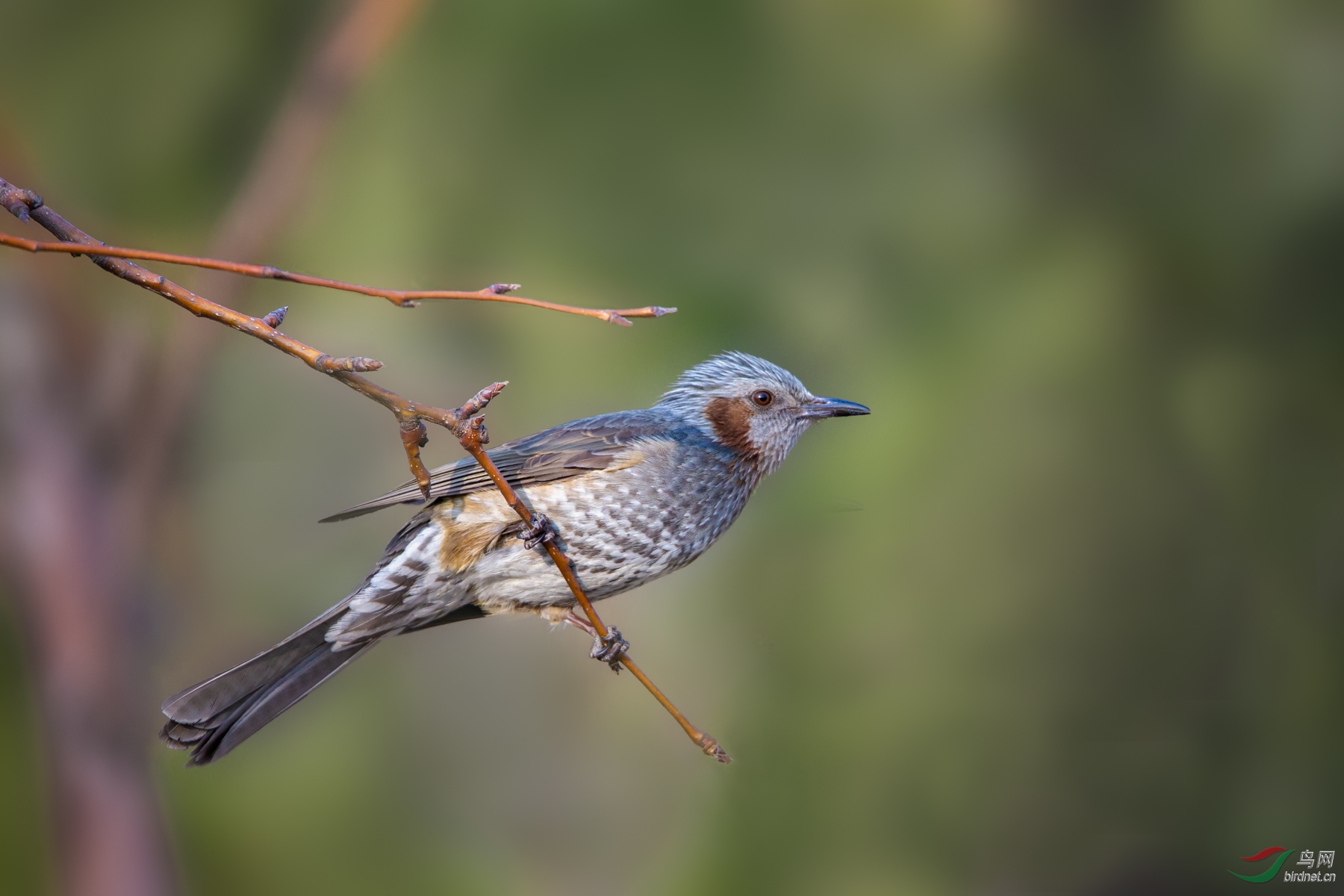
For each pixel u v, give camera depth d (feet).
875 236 38.96
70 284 25.71
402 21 33.76
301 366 33.24
